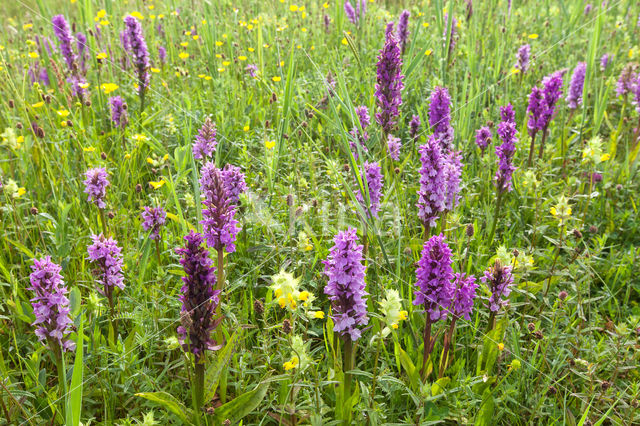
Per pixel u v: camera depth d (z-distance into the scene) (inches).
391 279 125.6
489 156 185.3
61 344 98.3
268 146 163.0
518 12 354.6
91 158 178.4
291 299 90.7
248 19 337.4
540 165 176.4
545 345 117.7
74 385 77.3
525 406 108.0
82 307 112.1
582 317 116.9
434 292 100.5
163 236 143.2
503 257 112.4
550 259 145.3
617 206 181.2
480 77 241.3
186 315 87.3
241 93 237.5
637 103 215.0
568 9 366.3
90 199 135.3
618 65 284.2
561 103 253.6
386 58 160.4
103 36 297.0
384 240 150.1
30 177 178.1
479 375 104.1
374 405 94.6
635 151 198.5
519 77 259.8
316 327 121.8
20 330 123.6
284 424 97.9
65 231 143.3
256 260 141.6
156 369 110.0
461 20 311.9
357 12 312.2
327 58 275.0
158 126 213.2
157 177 176.7
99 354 106.4
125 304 124.0
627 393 110.9
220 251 105.9
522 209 173.5
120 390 106.1
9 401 103.1
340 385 96.0
